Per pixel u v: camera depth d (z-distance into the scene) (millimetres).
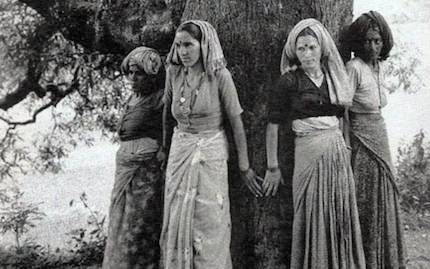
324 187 3301
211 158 3293
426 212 4137
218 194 3301
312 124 3291
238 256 3496
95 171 3977
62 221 3957
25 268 3914
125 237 3672
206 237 3283
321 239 3318
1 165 3973
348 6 3611
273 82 3428
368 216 3588
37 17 4027
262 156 3447
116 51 3992
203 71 3260
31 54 4039
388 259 3645
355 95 3514
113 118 4027
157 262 3701
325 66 3322
